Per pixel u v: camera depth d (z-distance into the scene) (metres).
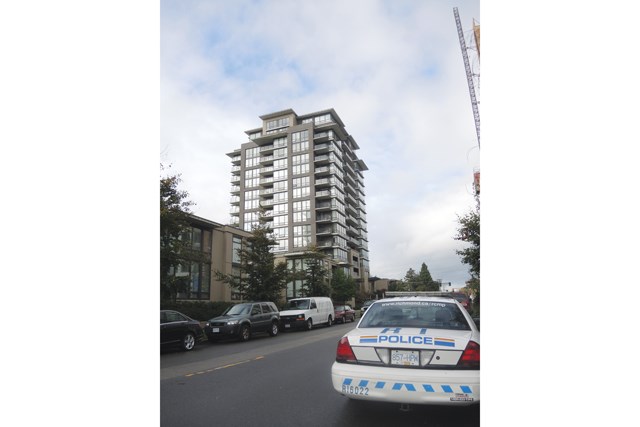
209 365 9.83
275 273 24.70
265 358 10.75
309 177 84.56
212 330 16.34
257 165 94.94
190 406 5.77
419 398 4.18
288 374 8.15
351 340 4.70
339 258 80.00
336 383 4.55
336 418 5.05
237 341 17.02
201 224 26.45
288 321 22.48
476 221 15.84
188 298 24.59
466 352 4.25
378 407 5.51
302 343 14.73
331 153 86.25
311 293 36.00
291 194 85.31
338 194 86.00
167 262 15.60
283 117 94.06
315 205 82.88
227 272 28.20
